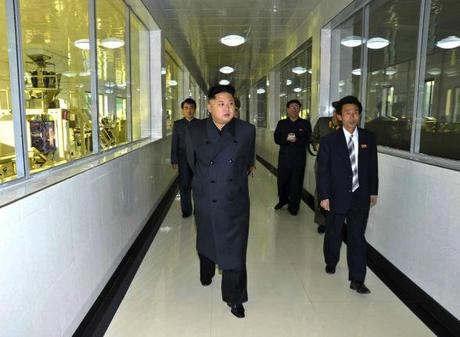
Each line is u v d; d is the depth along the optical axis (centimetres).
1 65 184
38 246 172
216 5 524
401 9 324
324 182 281
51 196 187
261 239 402
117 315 249
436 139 271
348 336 226
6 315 146
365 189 271
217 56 961
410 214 275
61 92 305
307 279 303
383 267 320
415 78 291
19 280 156
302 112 693
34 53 276
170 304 263
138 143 467
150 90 573
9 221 148
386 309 256
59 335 196
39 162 224
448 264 229
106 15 394
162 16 559
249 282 298
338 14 440
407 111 313
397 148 332
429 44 279
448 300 229
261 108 1175
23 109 188
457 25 248
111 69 425
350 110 269
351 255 279
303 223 461
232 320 243
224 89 227
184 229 436
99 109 338
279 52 850
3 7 180
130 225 361
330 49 515
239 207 238
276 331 231
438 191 239
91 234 249
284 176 505
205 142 233
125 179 343
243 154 235
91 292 248
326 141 277
